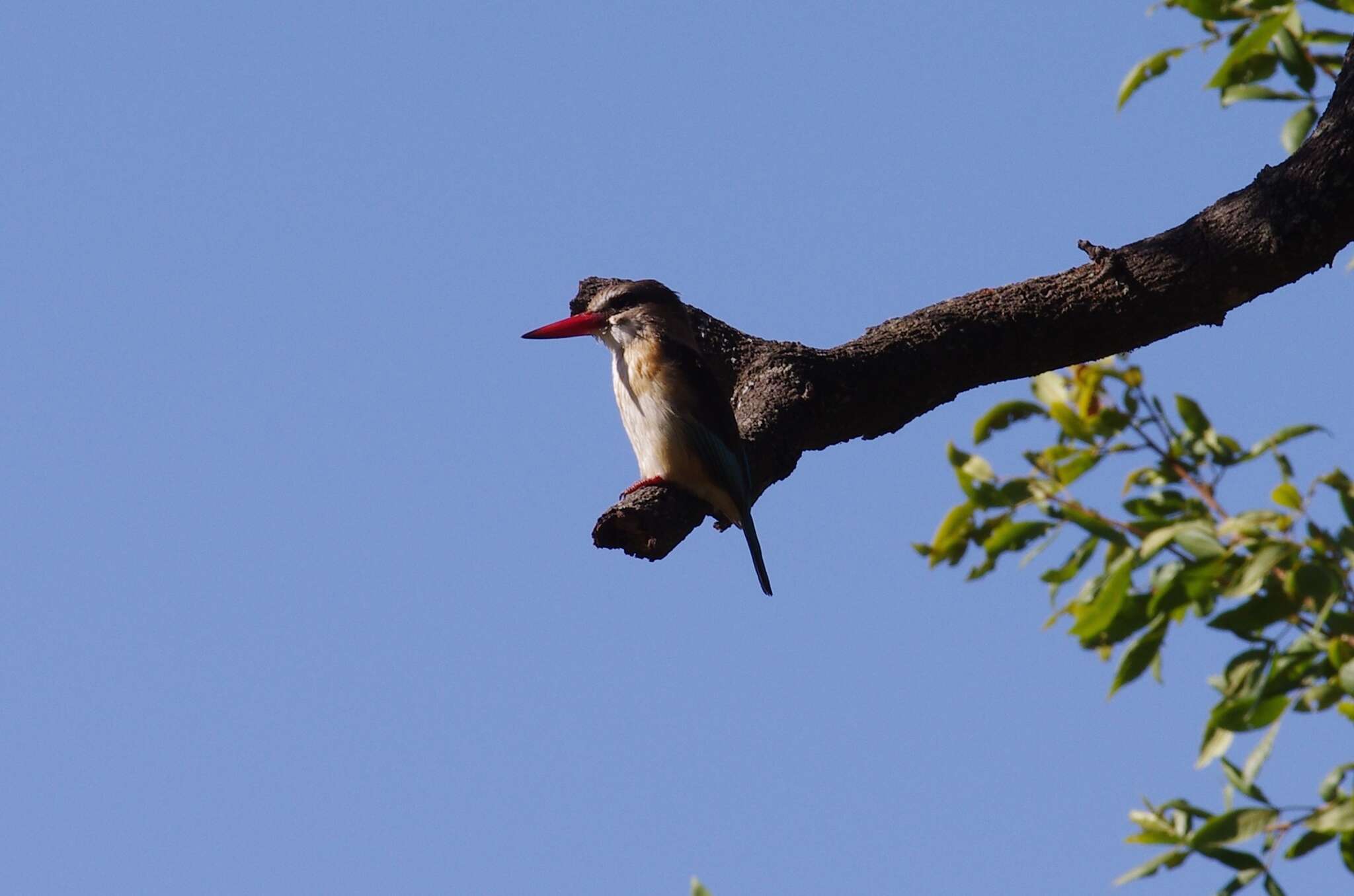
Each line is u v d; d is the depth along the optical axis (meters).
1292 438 6.33
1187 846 5.52
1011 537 6.35
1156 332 9.80
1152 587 5.86
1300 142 8.98
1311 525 5.46
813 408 10.06
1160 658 5.82
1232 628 5.57
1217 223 9.41
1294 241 9.09
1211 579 5.54
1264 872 5.33
